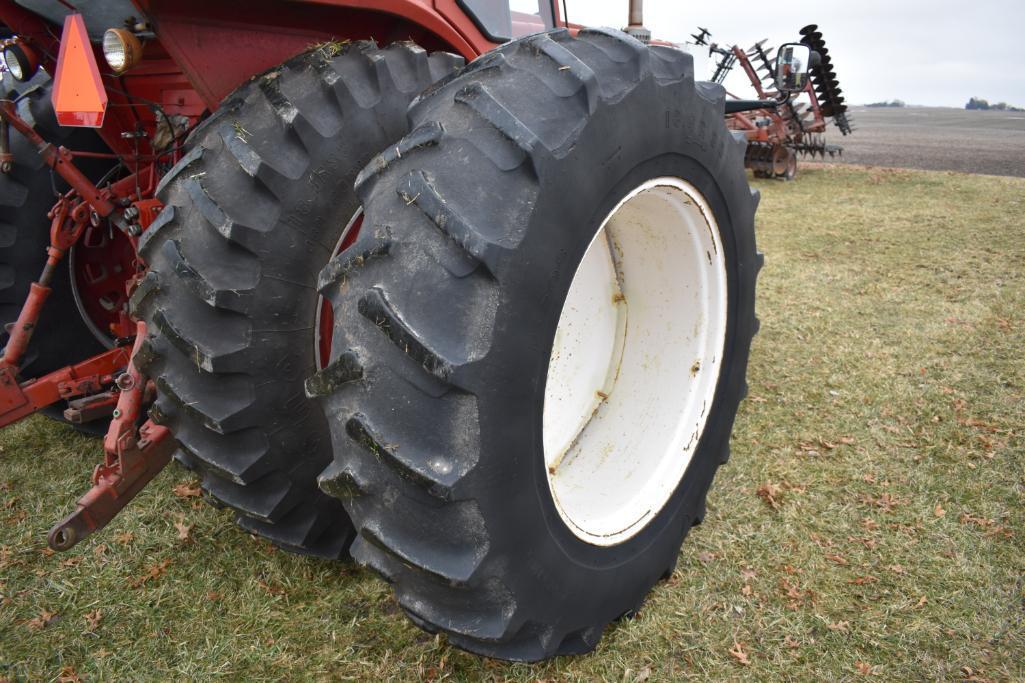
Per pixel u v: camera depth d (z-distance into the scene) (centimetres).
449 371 147
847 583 257
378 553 175
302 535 228
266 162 184
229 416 193
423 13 220
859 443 353
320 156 192
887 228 837
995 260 678
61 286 325
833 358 455
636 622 237
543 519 179
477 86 164
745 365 269
